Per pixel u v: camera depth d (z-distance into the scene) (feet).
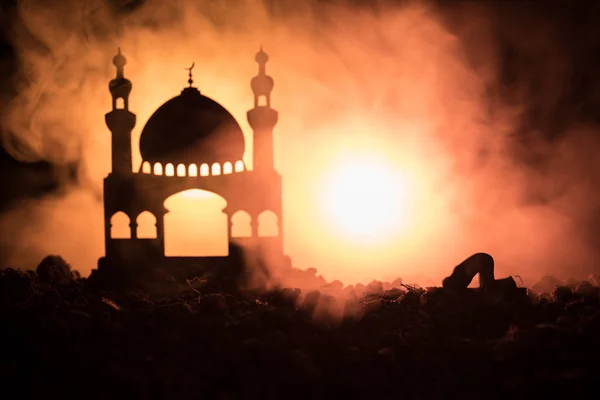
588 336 15.66
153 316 17.38
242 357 15.28
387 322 17.11
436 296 18.42
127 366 15.05
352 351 15.46
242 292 20.39
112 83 24.04
